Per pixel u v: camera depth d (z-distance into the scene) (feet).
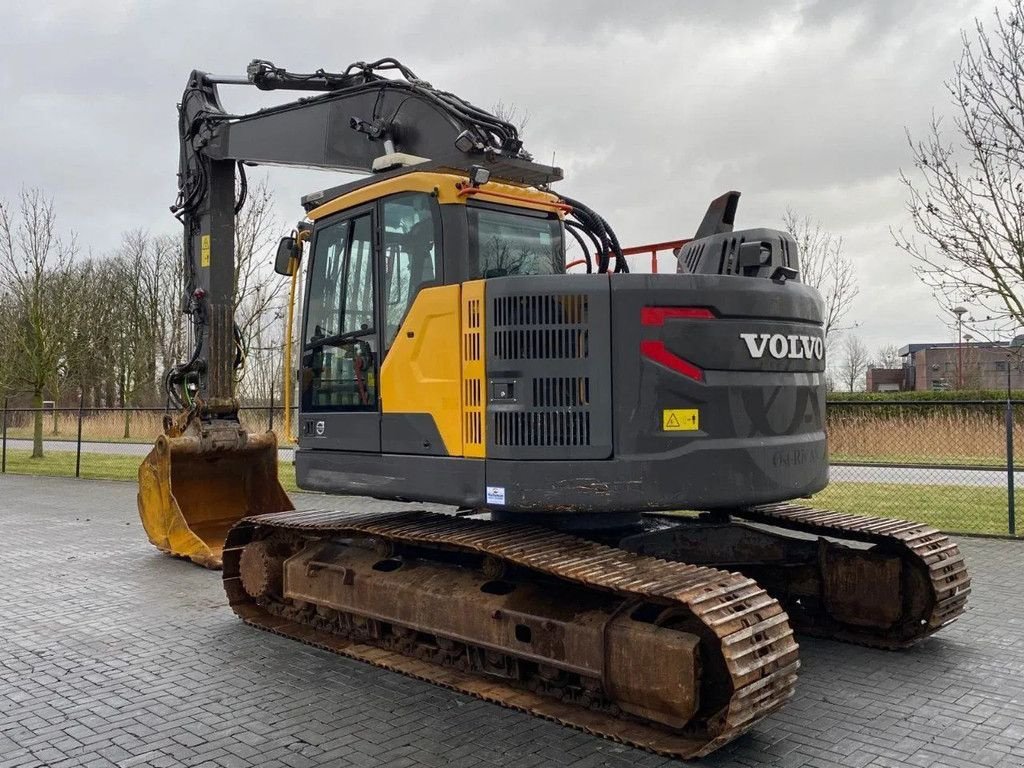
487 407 16.22
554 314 15.78
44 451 87.81
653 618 15.10
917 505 38.42
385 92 22.65
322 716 15.88
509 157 18.53
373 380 18.66
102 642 20.84
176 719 15.79
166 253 131.34
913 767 13.38
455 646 17.98
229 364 30.53
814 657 19.08
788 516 21.52
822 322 18.39
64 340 83.41
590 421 15.53
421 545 18.57
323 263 20.52
